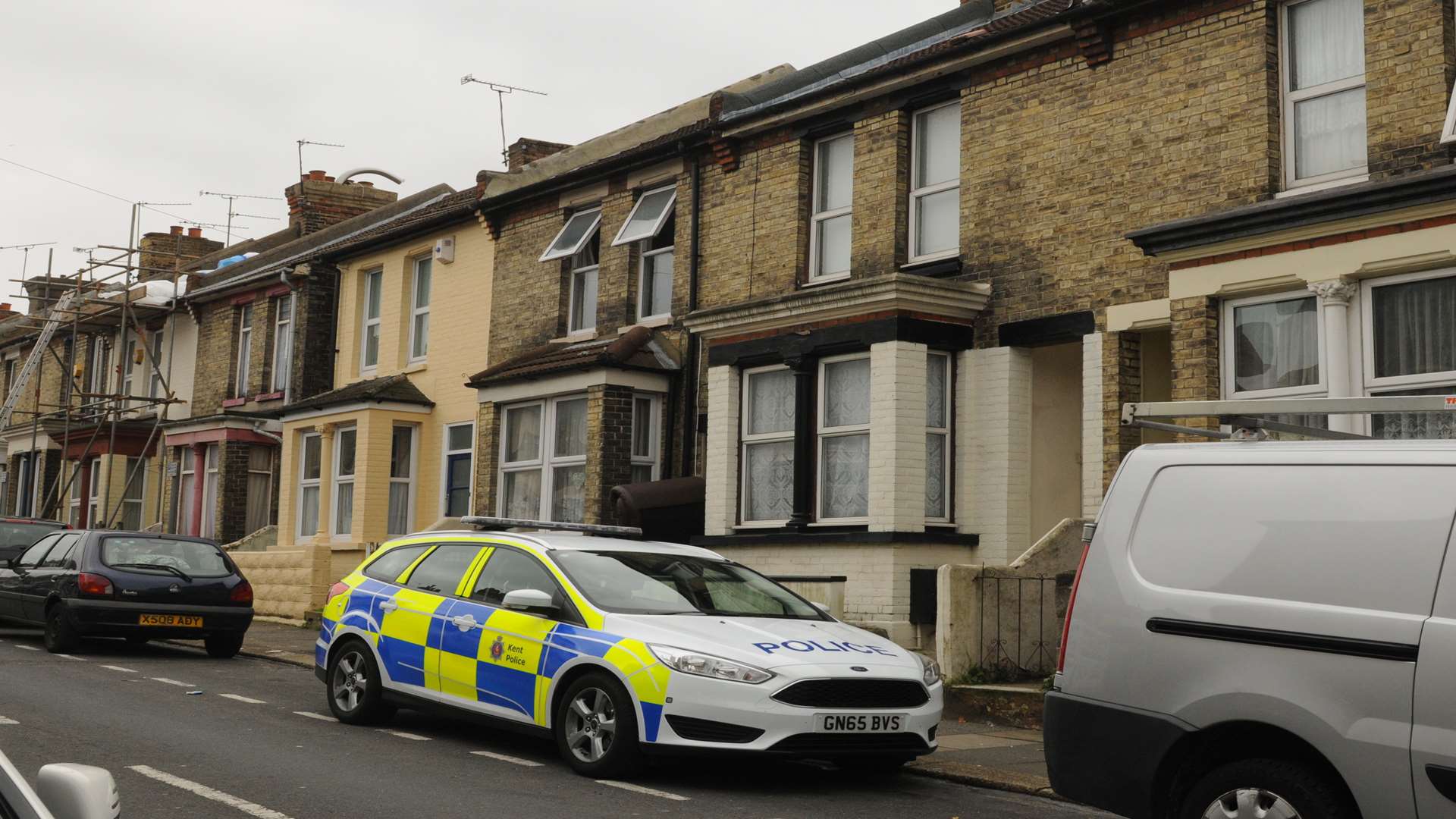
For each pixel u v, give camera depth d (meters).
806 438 15.22
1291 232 11.36
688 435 18.31
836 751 8.37
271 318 28.36
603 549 9.93
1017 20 15.47
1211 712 5.91
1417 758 5.32
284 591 21.97
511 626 9.47
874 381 14.39
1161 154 13.22
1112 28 13.73
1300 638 5.71
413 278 24.59
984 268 14.75
